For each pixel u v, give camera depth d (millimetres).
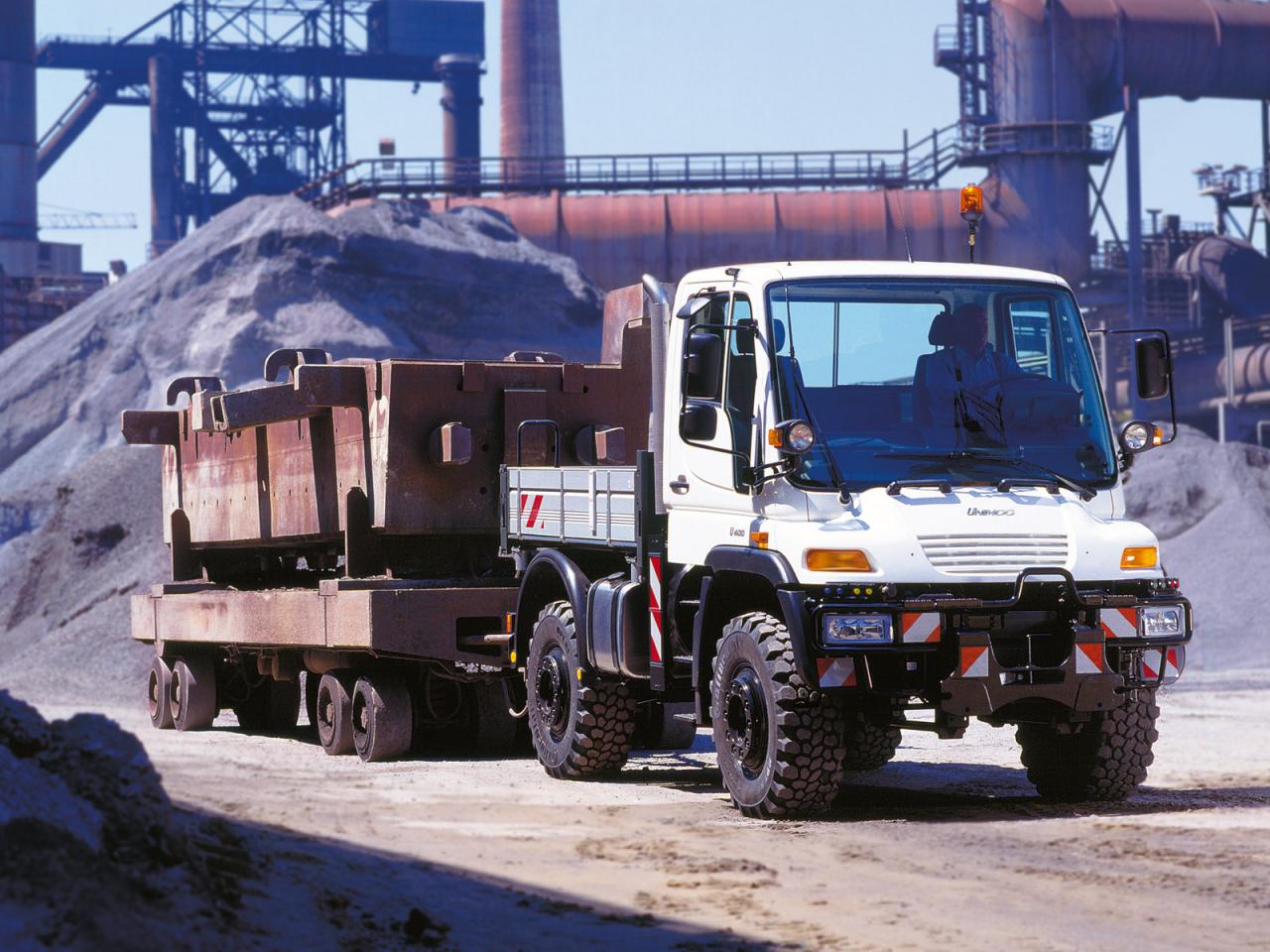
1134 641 17234
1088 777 18688
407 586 24109
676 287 19844
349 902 11305
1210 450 68062
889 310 17922
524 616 22688
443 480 24703
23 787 10047
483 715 25016
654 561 19469
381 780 20547
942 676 16750
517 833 15883
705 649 18641
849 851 15055
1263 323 155000
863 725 17781
